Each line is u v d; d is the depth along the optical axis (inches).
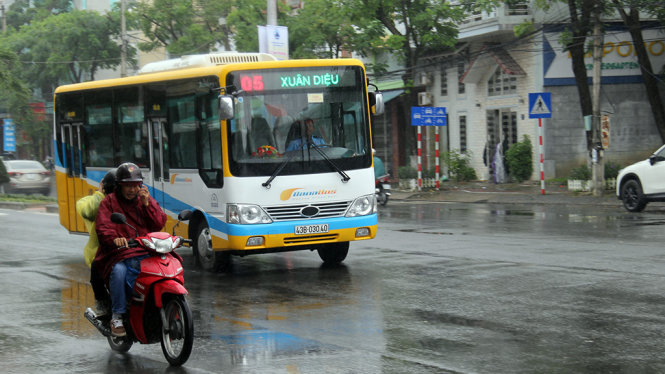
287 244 453.1
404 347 283.4
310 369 257.3
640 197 769.6
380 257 518.6
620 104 1166.3
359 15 1208.2
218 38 1584.6
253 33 1416.1
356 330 313.7
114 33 2105.1
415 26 1198.3
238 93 448.1
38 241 686.5
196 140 475.8
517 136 1202.0
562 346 277.7
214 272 482.6
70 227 621.6
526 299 363.3
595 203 890.7
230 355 280.2
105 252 276.5
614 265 449.1
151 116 522.3
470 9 1197.1
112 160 566.6
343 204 466.9
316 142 461.7
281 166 451.5
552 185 1109.7
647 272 423.2
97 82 580.7
